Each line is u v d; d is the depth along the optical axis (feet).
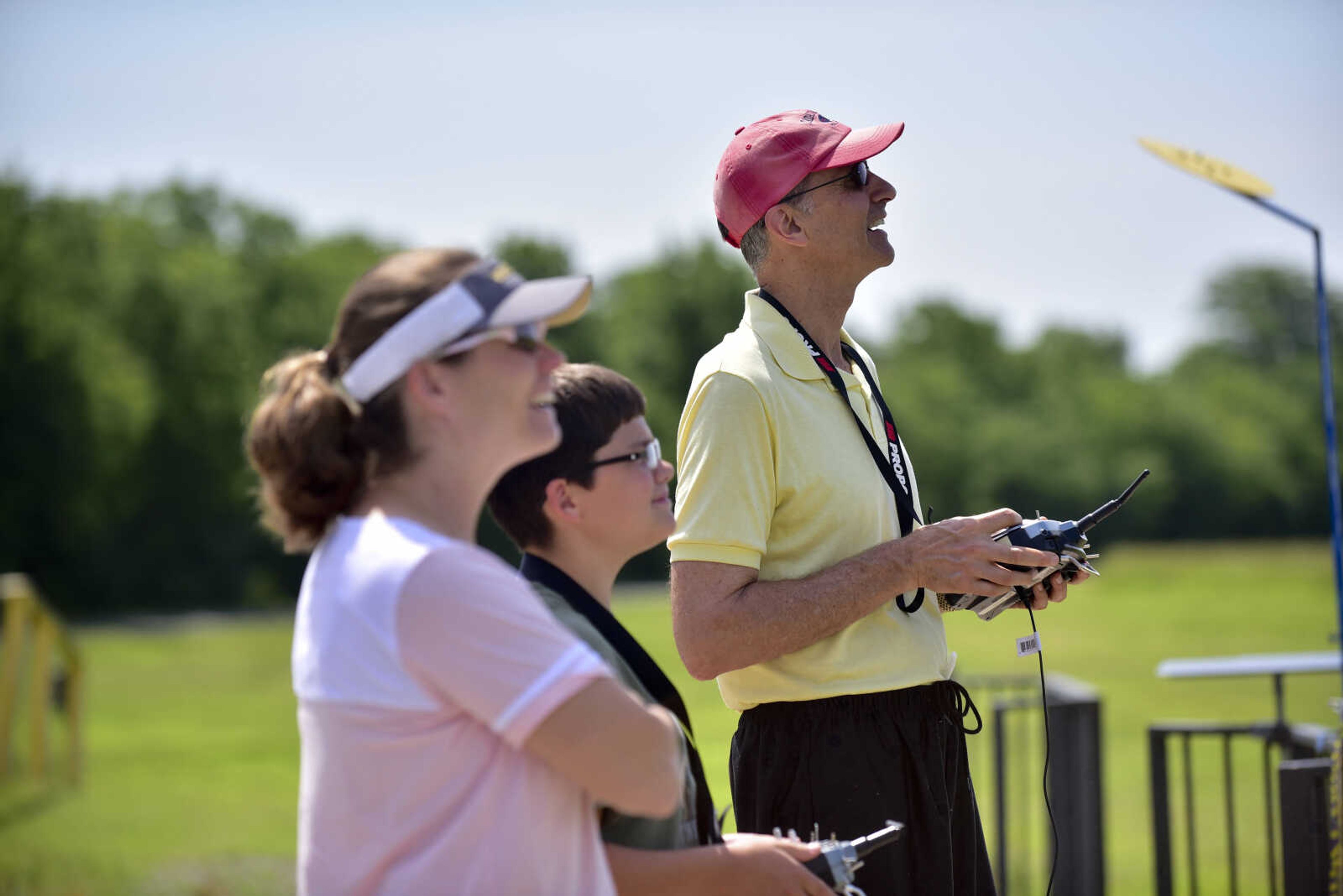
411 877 8.80
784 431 14.42
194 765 61.05
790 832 12.37
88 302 234.17
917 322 418.72
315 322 285.84
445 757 8.86
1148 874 37.17
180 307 241.35
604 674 9.10
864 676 14.19
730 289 334.03
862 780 14.06
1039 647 14.74
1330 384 21.43
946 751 14.66
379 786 8.86
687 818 11.34
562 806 9.21
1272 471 359.87
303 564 244.42
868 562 13.84
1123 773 53.62
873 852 13.07
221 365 241.35
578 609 11.44
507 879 8.83
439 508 9.46
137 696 89.20
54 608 219.61
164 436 233.55
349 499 9.56
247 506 239.09
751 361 14.65
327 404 9.39
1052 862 14.70
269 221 341.82
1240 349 469.98
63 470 219.20
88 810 50.42
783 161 15.19
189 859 41.57
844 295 15.62
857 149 15.07
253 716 78.64
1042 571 13.83
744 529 14.03
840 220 15.24
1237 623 135.23
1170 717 69.00
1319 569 233.55
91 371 222.69
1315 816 21.15
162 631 160.86
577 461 11.32
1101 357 433.07
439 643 8.77
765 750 14.42
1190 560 270.87
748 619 13.66
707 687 80.84
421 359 9.24
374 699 8.81
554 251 344.49
